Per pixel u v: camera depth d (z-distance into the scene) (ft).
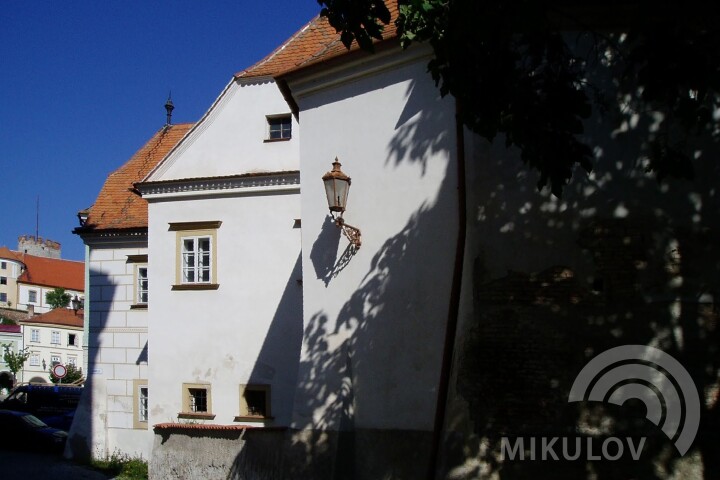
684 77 25.21
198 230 61.41
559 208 33.37
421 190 38.37
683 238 32.24
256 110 61.52
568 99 26.48
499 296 33.45
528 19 24.25
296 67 44.52
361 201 41.04
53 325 233.96
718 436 30.68
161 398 60.49
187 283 61.11
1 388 215.92
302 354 42.04
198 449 44.60
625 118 33.40
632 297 32.14
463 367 33.60
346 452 38.34
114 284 72.28
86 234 73.00
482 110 26.89
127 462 67.00
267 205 60.08
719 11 24.77
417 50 39.29
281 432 40.81
